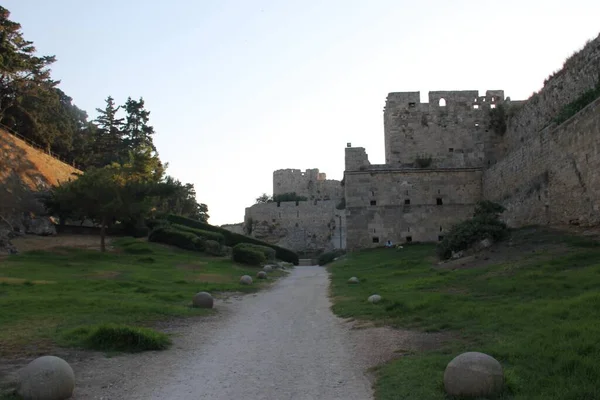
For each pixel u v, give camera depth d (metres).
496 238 28.30
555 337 9.38
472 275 20.52
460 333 11.60
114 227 51.84
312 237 87.69
